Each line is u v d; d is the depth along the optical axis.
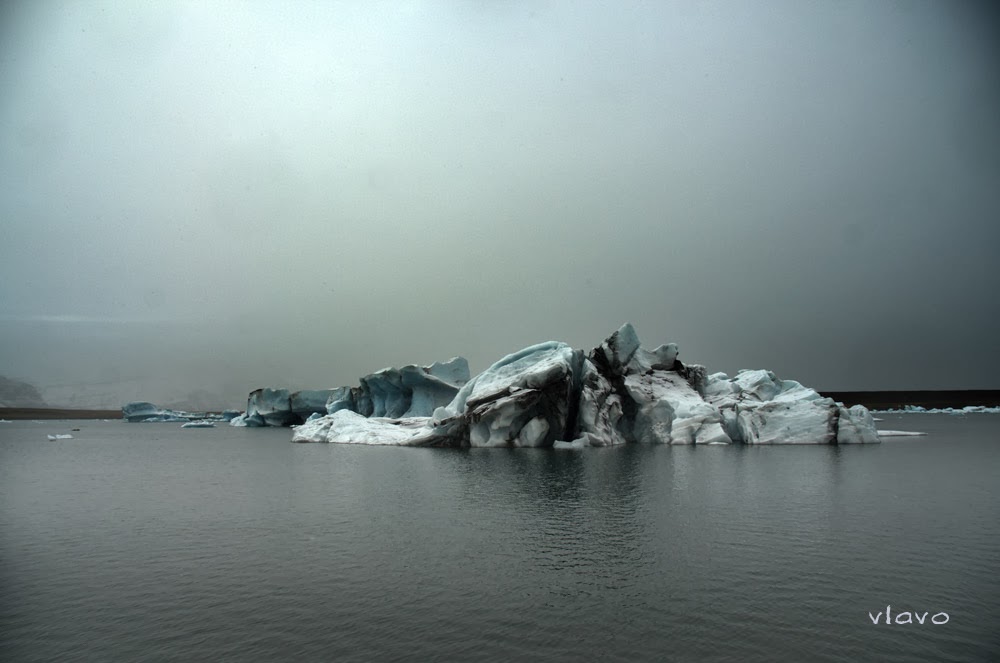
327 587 11.84
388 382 65.69
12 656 8.91
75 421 133.50
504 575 12.41
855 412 43.31
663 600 10.84
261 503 21.28
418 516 18.45
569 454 36.97
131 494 23.94
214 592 11.62
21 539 16.06
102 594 11.58
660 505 19.36
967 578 11.79
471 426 44.34
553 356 44.78
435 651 8.95
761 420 42.66
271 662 8.64
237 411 117.06
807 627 9.59
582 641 9.22
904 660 8.49
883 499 19.98
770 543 14.48
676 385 48.12
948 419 90.31
